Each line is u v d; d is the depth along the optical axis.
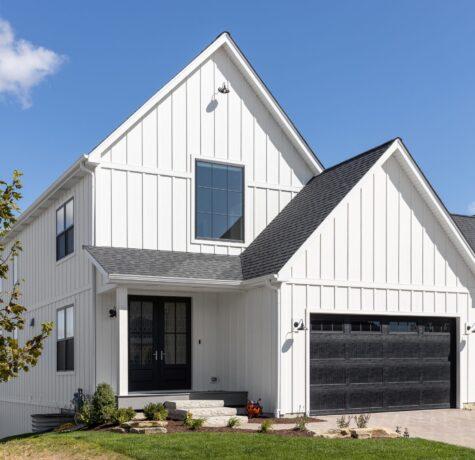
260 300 16.50
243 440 11.66
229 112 19.33
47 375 20.81
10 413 25.36
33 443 12.40
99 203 17.11
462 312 18.56
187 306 17.91
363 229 17.20
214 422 14.12
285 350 15.76
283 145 20.17
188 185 18.42
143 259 16.70
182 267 16.77
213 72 19.22
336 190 17.95
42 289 21.81
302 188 20.31
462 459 10.45
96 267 16.12
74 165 17.45
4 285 27.50
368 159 18.14
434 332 18.20
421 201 18.25
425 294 18.02
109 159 17.34
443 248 18.48
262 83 19.67
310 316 16.30
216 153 18.97
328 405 16.27
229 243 18.81
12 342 7.86
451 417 16.12
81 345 17.66
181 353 17.66
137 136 17.80
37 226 22.88
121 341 15.38
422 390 17.75
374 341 17.19
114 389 16.64
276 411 15.48
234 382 17.34
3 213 8.16
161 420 14.16
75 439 12.28
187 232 18.27
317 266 16.39
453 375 18.33
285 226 18.38
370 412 16.84
